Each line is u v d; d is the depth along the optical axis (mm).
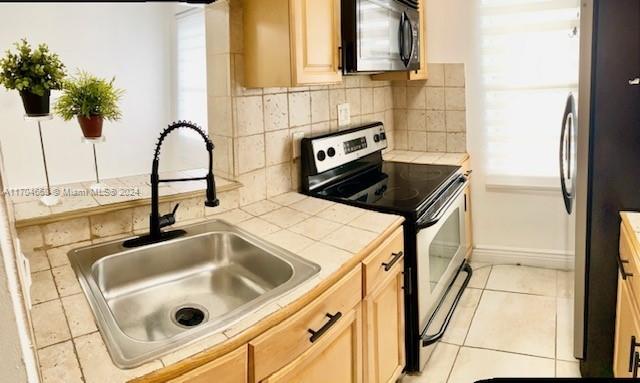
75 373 882
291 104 2219
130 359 929
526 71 2979
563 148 2170
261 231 1677
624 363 1618
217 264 1687
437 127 3264
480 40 3053
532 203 3145
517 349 2299
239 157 1954
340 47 2020
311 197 2158
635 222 1641
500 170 3174
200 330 1053
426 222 1970
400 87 3328
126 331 1328
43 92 1488
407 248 1942
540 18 2889
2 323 455
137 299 1480
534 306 2695
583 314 1900
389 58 2354
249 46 1890
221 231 1688
